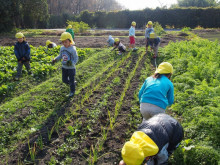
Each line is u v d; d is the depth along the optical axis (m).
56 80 3.93
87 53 6.10
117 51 6.14
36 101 3.08
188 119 2.46
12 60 4.85
